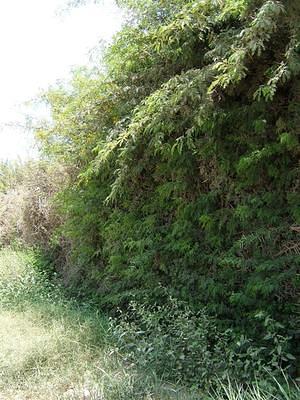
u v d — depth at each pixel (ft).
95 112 18.47
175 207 15.26
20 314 17.17
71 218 21.17
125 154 14.70
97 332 14.52
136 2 16.14
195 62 14.17
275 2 10.37
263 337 11.68
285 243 12.16
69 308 17.43
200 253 14.06
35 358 12.53
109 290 18.04
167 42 14.16
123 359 12.09
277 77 10.62
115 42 17.04
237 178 13.25
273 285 11.67
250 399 9.02
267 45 12.00
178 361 11.41
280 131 12.09
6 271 24.41
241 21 12.58
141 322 14.48
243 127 12.86
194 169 14.37
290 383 10.43
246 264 12.49
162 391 10.43
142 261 15.60
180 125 13.08
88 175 16.62
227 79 10.99
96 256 19.52
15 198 31.01
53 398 10.30
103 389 10.27
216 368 10.91
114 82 17.49
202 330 11.92
